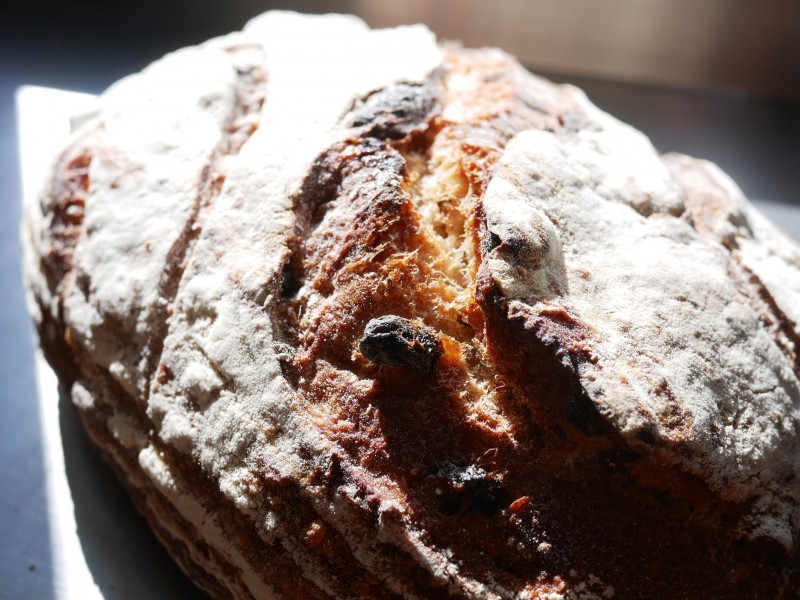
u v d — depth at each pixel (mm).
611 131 197
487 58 216
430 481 148
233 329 161
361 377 156
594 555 146
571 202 168
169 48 349
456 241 166
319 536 149
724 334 161
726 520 150
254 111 198
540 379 147
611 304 156
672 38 322
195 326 166
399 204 162
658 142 308
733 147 309
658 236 172
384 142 176
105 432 183
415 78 189
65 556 198
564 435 148
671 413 145
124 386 175
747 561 150
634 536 148
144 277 174
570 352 143
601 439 144
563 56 334
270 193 171
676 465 144
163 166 186
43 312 201
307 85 192
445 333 158
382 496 147
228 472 157
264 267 163
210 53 211
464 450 151
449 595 144
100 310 178
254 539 156
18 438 221
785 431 158
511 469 149
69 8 361
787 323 173
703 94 332
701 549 149
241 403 157
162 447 169
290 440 153
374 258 160
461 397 152
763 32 314
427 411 152
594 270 160
